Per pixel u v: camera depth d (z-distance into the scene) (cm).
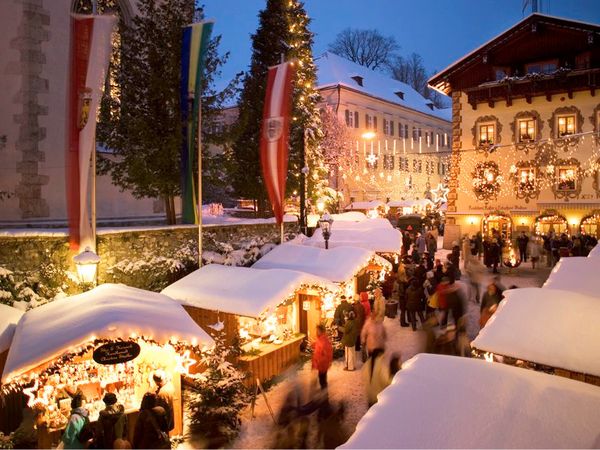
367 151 4641
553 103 2702
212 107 1578
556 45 2655
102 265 1263
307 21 2380
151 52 1441
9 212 1361
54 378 834
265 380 1081
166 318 841
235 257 1580
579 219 2638
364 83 4966
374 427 419
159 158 1415
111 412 702
